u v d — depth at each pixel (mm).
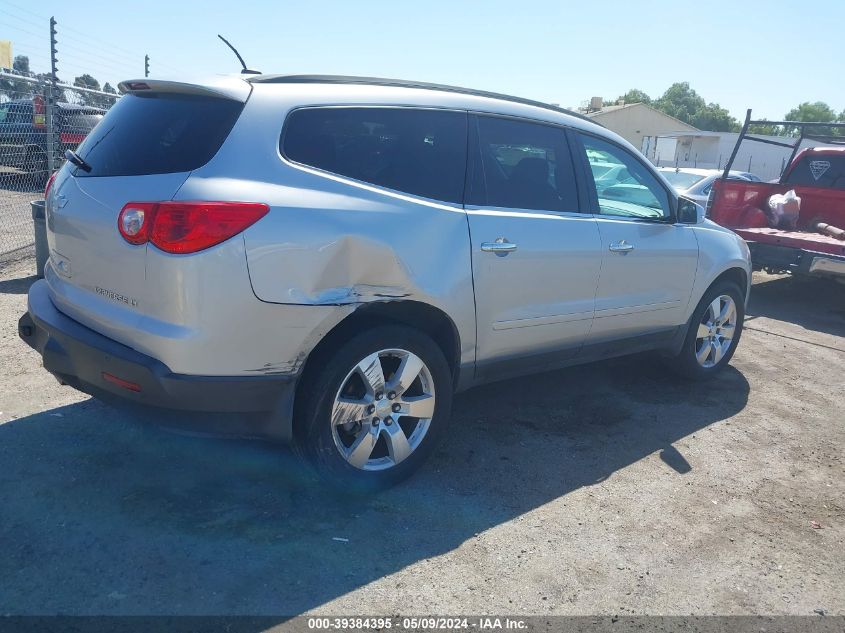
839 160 9305
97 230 3141
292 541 3176
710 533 3523
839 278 8031
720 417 5035
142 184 3066
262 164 3107
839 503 3922
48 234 3664
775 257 8219
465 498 3660
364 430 3480
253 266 2971
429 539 3281
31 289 3852
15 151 9602
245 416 3164
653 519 3609
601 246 4422
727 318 5727
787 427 4941
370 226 3305
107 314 3137
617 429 4688
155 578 2865
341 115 3436
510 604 2887
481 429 4516
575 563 3191
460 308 3691
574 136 4496
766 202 9312
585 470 4078
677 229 5082
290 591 2854
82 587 2785
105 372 3143
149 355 3002
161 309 2943
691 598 3020
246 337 3018
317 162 3295
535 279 4055
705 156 49062
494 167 3994
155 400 3045
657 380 5719
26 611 2635
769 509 3803
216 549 3076
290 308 3080
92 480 3551
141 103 3475
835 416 5207
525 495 3744
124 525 3197
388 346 3455
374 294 3332
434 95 3828
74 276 3361
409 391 3709
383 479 3586
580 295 4371
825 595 3107
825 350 6961
